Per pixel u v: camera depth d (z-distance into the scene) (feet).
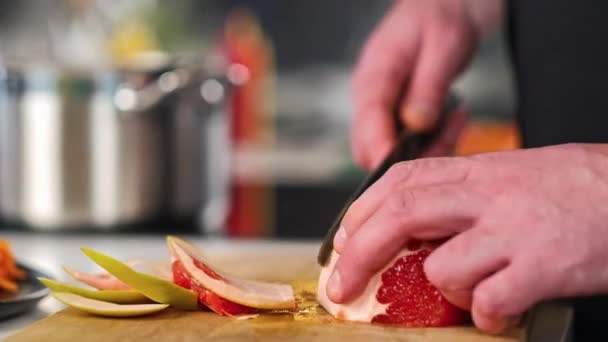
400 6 3.43
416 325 2.41
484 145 5.99
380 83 3.32
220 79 3.67
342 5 6.37
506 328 2.38
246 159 6.42
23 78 3.48
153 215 3.60
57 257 3.32
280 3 6.43
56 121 3.49
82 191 3.52
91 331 2.36
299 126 6.47
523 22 3.49
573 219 2.22
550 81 3.44
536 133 3.50
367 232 2.35
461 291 2.30
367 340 2.31
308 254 3.17
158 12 6.46
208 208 3.73
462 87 6.04
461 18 3.38
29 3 6.38
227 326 2.39
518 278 2.21
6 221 3.60
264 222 6.38
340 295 2.40
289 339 2.31
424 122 3.17
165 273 2.70
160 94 3.53
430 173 2.35
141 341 2.30
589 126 3.40
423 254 2.40
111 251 3.43
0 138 3.54
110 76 3.49
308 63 6.45
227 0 6.46
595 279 2.21
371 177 2.63
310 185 6.35
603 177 2.25
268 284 2.62
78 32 6.37
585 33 3.37
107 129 3.51
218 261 3.06
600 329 3.23
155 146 3.57
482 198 2.28
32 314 2.61
